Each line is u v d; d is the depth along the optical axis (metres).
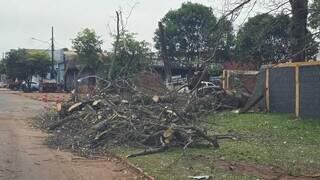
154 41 41.19
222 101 27.25
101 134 16.94
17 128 22.78
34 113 31.48
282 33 10.36
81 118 21.05
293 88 23.44
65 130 20.59
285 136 18.41
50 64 90.12
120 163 14.03
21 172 12.30
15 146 16.86
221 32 10.46
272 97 25.30
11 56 92.75
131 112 18.31
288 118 22.47
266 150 15.33
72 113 23.11
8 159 14.12
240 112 25.59
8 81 108.94
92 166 13.54
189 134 15.89
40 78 91.56
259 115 23.97
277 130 19.72
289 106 23.83
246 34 10.42
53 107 32.59
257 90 26.52
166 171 12.23
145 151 14.97
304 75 22.53
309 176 11.82
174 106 19.83
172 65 31.95
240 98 27.47
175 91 21.69
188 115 20.17
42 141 18.27
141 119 17.61
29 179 11.52
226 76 30.73
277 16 10.15
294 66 23.23
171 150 15.40
